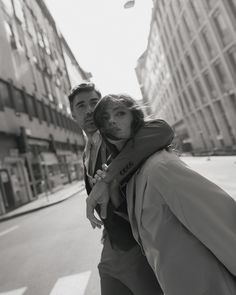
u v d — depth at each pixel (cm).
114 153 167
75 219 1114
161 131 148
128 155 148
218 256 123
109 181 156
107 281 187
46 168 2955
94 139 194
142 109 157
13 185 2119
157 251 135
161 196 135
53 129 3550
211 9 2683
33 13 3759
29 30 3338
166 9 4259
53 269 568
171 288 130
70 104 210
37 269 590
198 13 3030
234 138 3131
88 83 204
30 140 2630
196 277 125
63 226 1016
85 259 589
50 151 3294
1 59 2262
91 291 423
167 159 138
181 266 129
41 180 2706
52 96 3847
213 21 2698
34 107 2942
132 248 175
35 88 3077
